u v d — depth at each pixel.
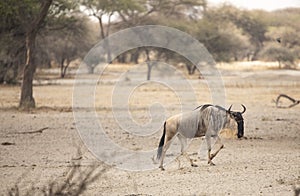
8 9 60.91
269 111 57.34
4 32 66.81
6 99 69.56
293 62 145.88
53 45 110.19
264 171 25.78
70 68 124.00
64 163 28.11
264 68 142.62
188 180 23.91
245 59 171.12
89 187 22.45
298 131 41.31
